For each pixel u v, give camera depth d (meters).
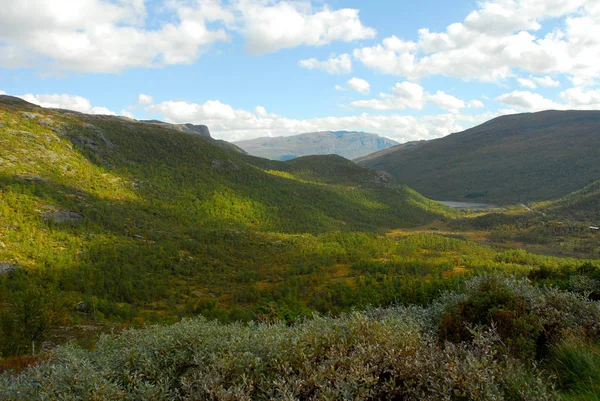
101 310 45.09
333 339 5.10
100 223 94.88
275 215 156.75
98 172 131.25
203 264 86.31
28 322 24.48
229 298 63.06
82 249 77.00
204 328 5.85
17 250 66.06
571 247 117.75
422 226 184.00
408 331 5.38
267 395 4.15
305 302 52.41
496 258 94.00
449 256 98.88
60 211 90.31
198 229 114.62
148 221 110.62
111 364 5.02
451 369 4.15
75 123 158.25
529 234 143.62
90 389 4.17
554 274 18.53
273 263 92.44
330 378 4.20
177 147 180.12
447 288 22.52
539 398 3.93
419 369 4.37
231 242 108.00
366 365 4.34
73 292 54.66
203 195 150.50
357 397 3.79
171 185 149.00
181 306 59.34
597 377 4.68
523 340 5.81
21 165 107.62
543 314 6.94
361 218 183.00
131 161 153.50
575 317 6.92
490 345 5.32
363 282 61.03
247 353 4.66
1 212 78.56
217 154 189.12
